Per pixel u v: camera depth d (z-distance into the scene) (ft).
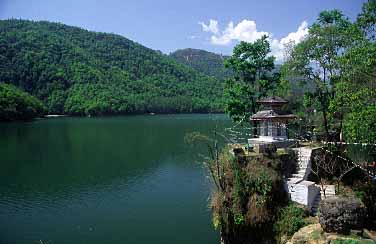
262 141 111.04
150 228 118.52
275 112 112.78
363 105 82.58
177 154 243.81
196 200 147.33
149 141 303.89
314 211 87.92
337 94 94.32
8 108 469.98
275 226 86.28
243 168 93.50
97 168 204.03
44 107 596.70
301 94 152.25
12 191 160.56
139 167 206.80
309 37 113.70
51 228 119.44
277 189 90.89
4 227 120.16
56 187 166.91
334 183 100.12
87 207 140.36
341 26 116.26
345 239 69.41
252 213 88.22
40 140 304.30
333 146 109.09
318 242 72.49
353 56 84.84
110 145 282.56
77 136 334.24
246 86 141.18
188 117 621.31
